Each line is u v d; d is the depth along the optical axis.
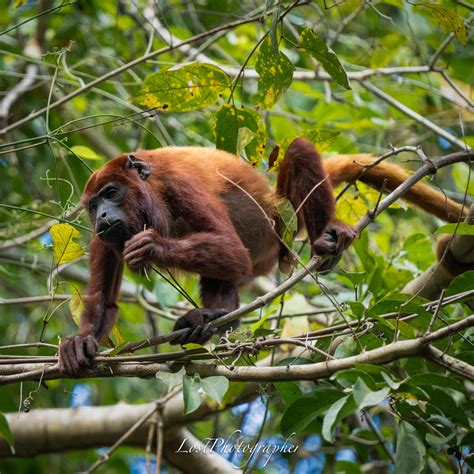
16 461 13.80
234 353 7.54
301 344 7.35
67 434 11.84
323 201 9.75
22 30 14.30
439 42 14.09
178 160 9.78
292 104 14.71
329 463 10.17
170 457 11.71
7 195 14.13
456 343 8.35
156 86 9.29
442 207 10.50
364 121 13.58
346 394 6.98
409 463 6.73
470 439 7.18
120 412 11.81
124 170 9.53
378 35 14.39
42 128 13.70
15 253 13.33
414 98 14.09
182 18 15.12
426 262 10.84
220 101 12.72
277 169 10.21
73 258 8.14
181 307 11.62
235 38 14.67
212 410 11.11
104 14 15.16
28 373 7.76
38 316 13.85
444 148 14.82
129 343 8.03
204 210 9.30
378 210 8.30
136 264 8.38
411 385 6.68
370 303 9.20
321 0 12.41
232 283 9.17
